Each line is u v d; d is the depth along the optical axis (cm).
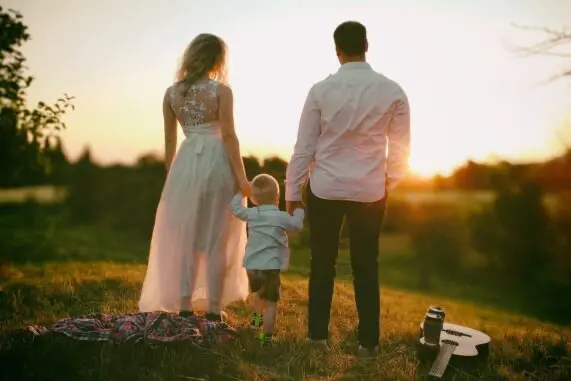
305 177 406
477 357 396
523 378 381
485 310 1049
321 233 404
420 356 399
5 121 715
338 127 384
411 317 652
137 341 393
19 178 784
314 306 412
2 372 346
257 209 436
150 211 1428
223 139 453
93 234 1338
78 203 1389
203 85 442
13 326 448
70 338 393
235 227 473
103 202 1407
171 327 408
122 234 1410
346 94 381
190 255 456
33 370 352
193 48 447
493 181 1591
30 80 709
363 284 404
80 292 582
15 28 693
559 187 1573
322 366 386
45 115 734
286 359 391
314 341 414
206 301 484
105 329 412
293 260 946
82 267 804
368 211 395
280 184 712
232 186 460
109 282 639
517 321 858
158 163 1484
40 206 1120
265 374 367
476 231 1588
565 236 1577
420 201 1616
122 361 373
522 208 1560
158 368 364
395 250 1622
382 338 460
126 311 516
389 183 397
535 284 1492
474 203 1605
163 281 463
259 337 426
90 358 374
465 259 1580
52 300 547
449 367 389
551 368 405
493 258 1588
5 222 1071
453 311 901
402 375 371
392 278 1454
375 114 381
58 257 1045
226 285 478
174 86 454
